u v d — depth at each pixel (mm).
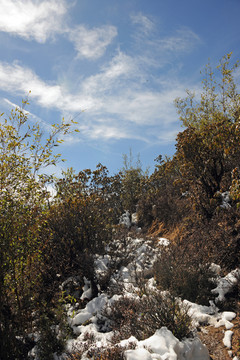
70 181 8617
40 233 6328
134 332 3967
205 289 4953
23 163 5035
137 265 7090
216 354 3711
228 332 3992
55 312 5188
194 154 8047
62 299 5359
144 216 12406
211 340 3965
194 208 8000
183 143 8125
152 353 3238
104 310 5023
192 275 5184
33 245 5500
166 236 9656
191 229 7973
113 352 3174
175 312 3945
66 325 4816
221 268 5703
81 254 6246
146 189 14430
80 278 6285
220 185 8375
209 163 8078
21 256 5000
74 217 6938
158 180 13969
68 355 3979
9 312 4816
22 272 5098
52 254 6348
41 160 5125
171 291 4938
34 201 5289
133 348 3348
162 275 5582
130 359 3002
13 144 4859
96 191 12438
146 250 7859
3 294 4766
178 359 3365
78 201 7293
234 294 4840
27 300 5047
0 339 4152
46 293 5703
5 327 4391
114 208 13219
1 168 4754
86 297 5820
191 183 8555
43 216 5828
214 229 6625
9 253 4746
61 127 5199
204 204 8039
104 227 7438
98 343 4039
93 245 6969
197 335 3855
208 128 8219
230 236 5945
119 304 4945
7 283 4883
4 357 4055
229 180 8180
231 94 12016
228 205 7242
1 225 4660
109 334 4473
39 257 5832
